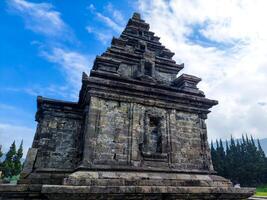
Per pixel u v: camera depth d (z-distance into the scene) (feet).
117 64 52.85
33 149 45.78
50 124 49.55
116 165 40.98
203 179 44.52
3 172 153.48
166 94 49.80
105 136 42.75
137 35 69.92
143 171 41.81
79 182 35.19
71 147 49.34
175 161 46.01
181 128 50.06
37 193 38.22
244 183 211.61
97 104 44.45
